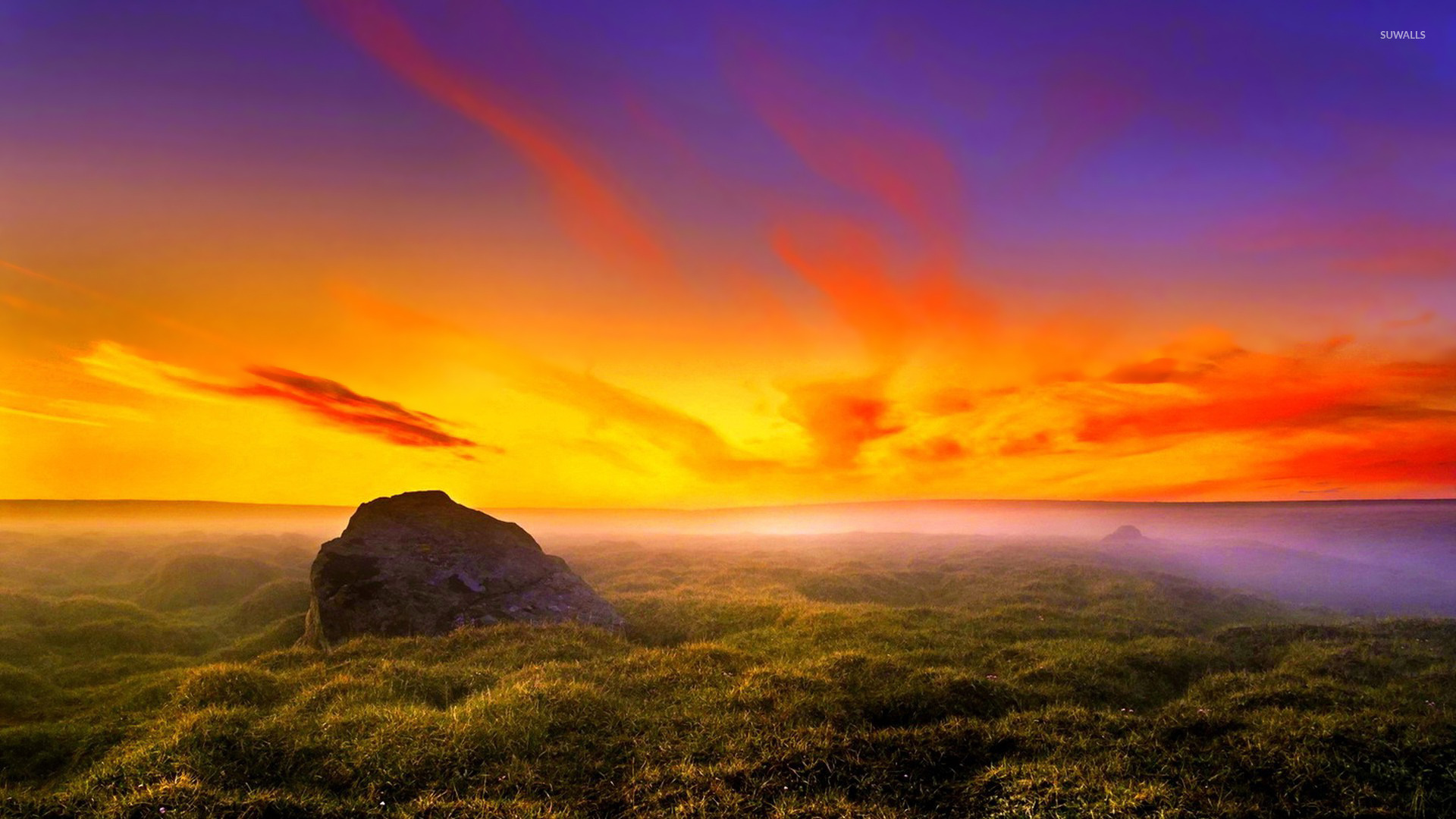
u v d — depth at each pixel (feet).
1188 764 29.01
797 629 61.57
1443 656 51.03
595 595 69.97
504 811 26.78
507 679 42.29
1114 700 43.52
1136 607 81.66
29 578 103.19
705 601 75.61
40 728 38.58
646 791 28.81
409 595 63.05
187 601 91.45
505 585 67.46
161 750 30.91
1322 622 77.46
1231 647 59.16
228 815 25.36
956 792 28.25
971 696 39.83
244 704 39.42
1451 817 24.30
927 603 93.97
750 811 26.71
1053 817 24.93
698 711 37.09
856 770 29.63
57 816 26.04
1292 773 27.37
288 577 104.32
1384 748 28.63
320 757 31.30
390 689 40.91
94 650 62.59
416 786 28.89
